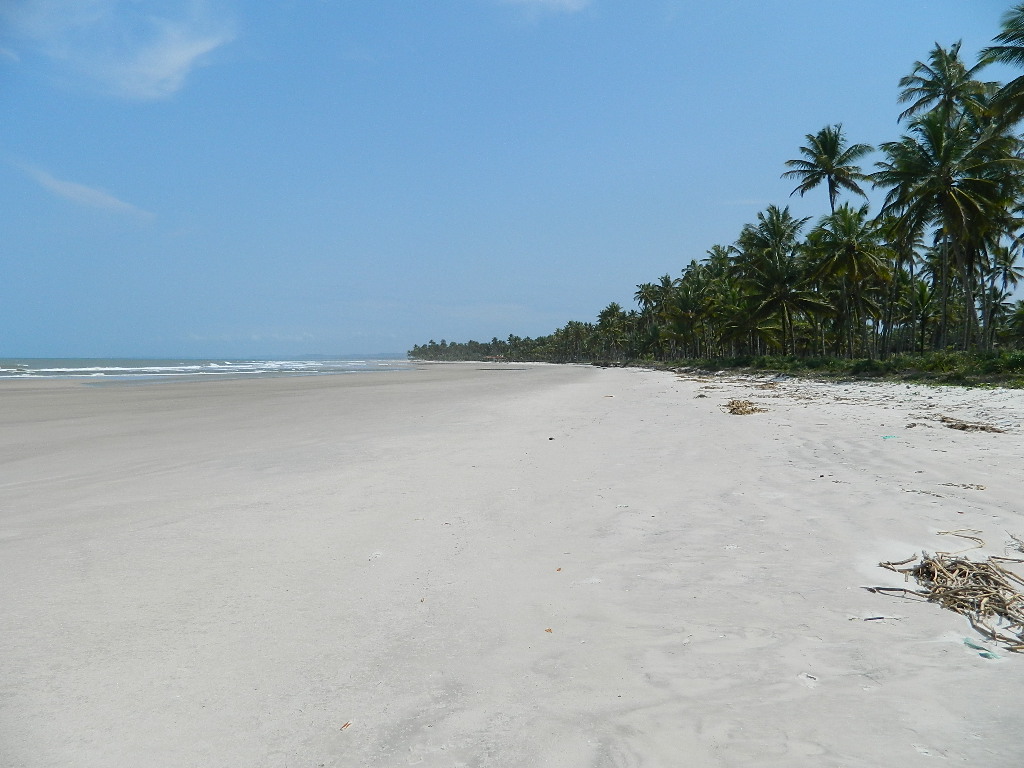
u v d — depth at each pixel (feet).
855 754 8.01
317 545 17.51
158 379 151.23
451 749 8.39
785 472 25.72
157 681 10.19
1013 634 11.35
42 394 91.86
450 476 26.89
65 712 9.30
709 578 14.52
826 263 116.78
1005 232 97.19
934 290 156.56
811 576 14.39
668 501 21.74
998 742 8.09
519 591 14.03
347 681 10.20
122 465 31.53
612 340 388.37
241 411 62.64
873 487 22.29
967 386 66.54
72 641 11.64
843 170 118.73
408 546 17.34
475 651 11.22
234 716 9.21
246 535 18.51
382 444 36.94
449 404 67.82
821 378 103.71
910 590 13.46
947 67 97.30
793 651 10.89
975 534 16.78
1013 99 72.64
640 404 63.67
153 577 15.06
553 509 21.12
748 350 199.72
